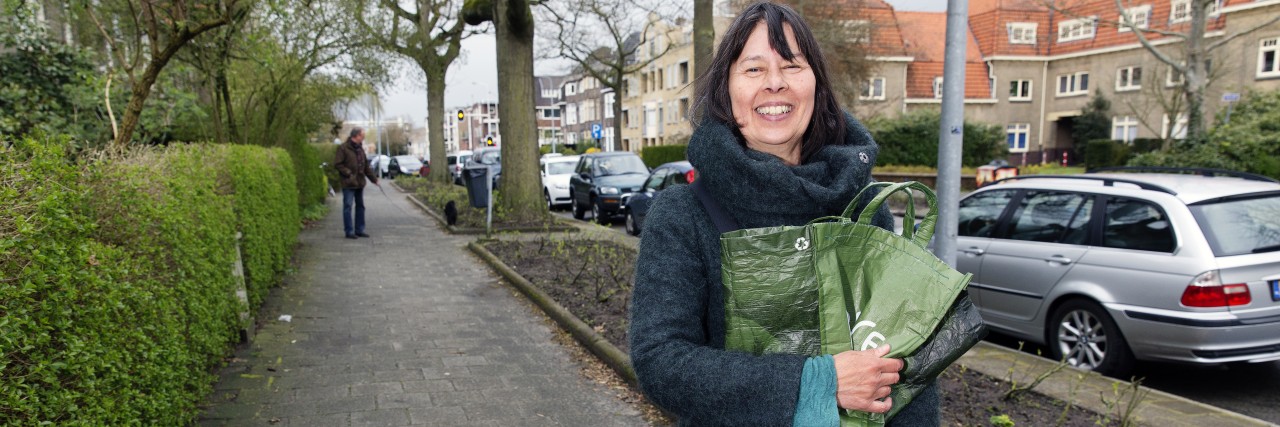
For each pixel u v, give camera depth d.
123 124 5.86
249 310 5.96
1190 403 4.07
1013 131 42.50
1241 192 4.92
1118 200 5.23
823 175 1.42
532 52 14.24
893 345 1.25
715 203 1.40
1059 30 41.41
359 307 7.05
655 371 1.24
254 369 4.97
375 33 15.22
